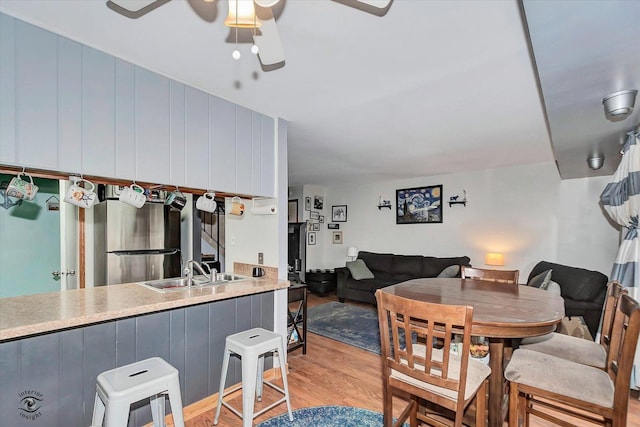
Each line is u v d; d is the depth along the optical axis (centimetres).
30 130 151
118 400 140
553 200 445
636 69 142
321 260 723
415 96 228
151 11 138
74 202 174
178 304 190
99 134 174
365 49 166
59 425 157
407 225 598
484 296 214
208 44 165
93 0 132
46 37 155
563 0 98
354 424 206
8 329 134
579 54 130
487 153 395
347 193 695
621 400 137
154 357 181
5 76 144
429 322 143
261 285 244
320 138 335
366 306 540
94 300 187
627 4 98
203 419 211
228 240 317
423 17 139
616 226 400
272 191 274
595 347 195
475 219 514
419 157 420
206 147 225
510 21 142
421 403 209
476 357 219
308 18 139
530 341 214
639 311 134
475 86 210
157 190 233
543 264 426
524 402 189
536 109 249
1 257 288
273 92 224
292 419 210
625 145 255
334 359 313
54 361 156
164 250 367
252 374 193
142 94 191
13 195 157
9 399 144
